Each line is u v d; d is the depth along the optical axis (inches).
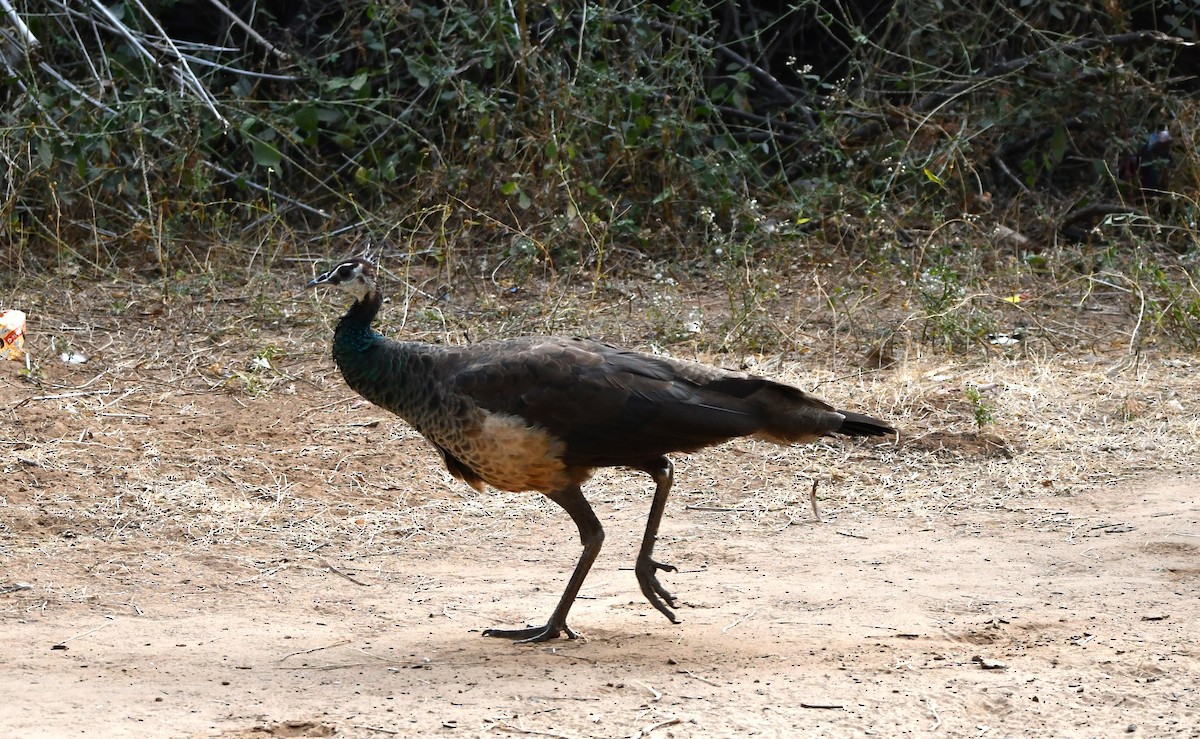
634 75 1032.2
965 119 1053.2
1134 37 1095.6
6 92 1011.9
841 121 1109.7
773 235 998.4
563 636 470.6
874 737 377.4
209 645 460.4
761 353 810.8
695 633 472.1
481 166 984.9
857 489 647.1
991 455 680.4
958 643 459.2
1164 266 982.4
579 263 954.1
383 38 1023.0
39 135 911.7
